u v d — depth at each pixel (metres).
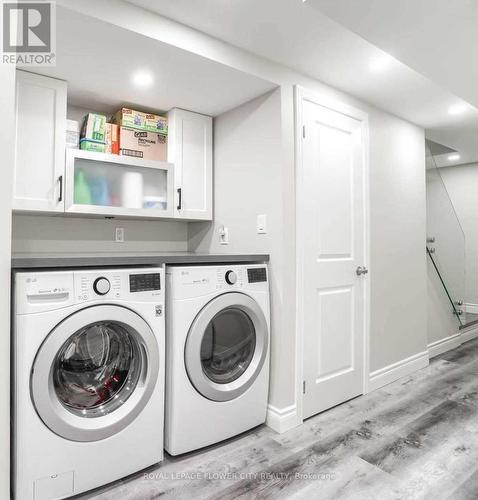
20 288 1.37
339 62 2.09
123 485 1.62
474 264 4.99
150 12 1.62
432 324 3.59
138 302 1.64
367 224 2.67
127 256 1.65
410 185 3.15
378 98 2.61
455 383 2.85
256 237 2.28
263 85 2.11
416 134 3.21
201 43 1.78
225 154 2.55
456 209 5.16
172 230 2.86
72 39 1.62
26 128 1.89
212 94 2.23
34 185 1.91
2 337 1.21
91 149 2.18
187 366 1.79
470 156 4.48
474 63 1.98
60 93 2.01
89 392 1.61
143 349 1.68
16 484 1.37
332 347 2.41
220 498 1.54
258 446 1.93
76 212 2.06
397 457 1.83
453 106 2.77
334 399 2.42
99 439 1.54
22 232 2.20
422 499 1.52
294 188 2.18
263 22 1.71
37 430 1.39
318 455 1.85
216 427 1.90
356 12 1.54
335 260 2.44
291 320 2.16
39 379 1.38
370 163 2.73
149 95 2.25
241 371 2.05
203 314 1.83
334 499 1.52
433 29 1.66
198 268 1.84
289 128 2.15
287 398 2.13
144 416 1.67
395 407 2.41
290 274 2.16
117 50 1.72
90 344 1.61
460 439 2.00
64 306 1.44
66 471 1.46
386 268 2.88
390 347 2.91
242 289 1.99
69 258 1.49
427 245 3.52
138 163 2.29
